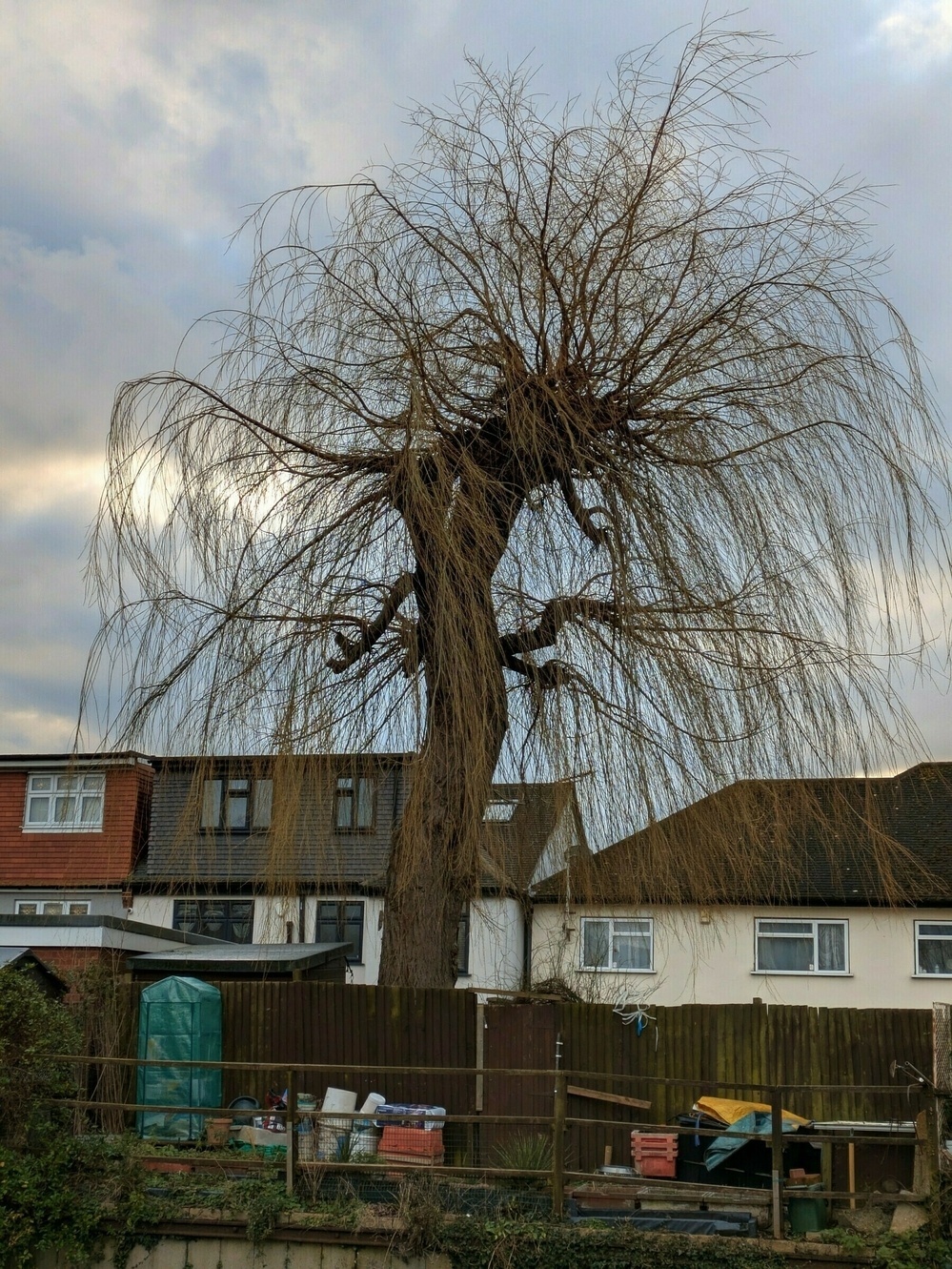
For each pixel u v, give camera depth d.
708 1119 9.30
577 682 8.75
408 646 9.16
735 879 9.45
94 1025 10.70
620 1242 7.95
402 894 10.50
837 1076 10.88
